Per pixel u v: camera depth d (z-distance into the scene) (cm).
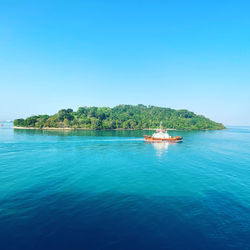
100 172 3328
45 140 8338
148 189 2488
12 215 1730
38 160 4328
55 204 1981
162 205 2005
